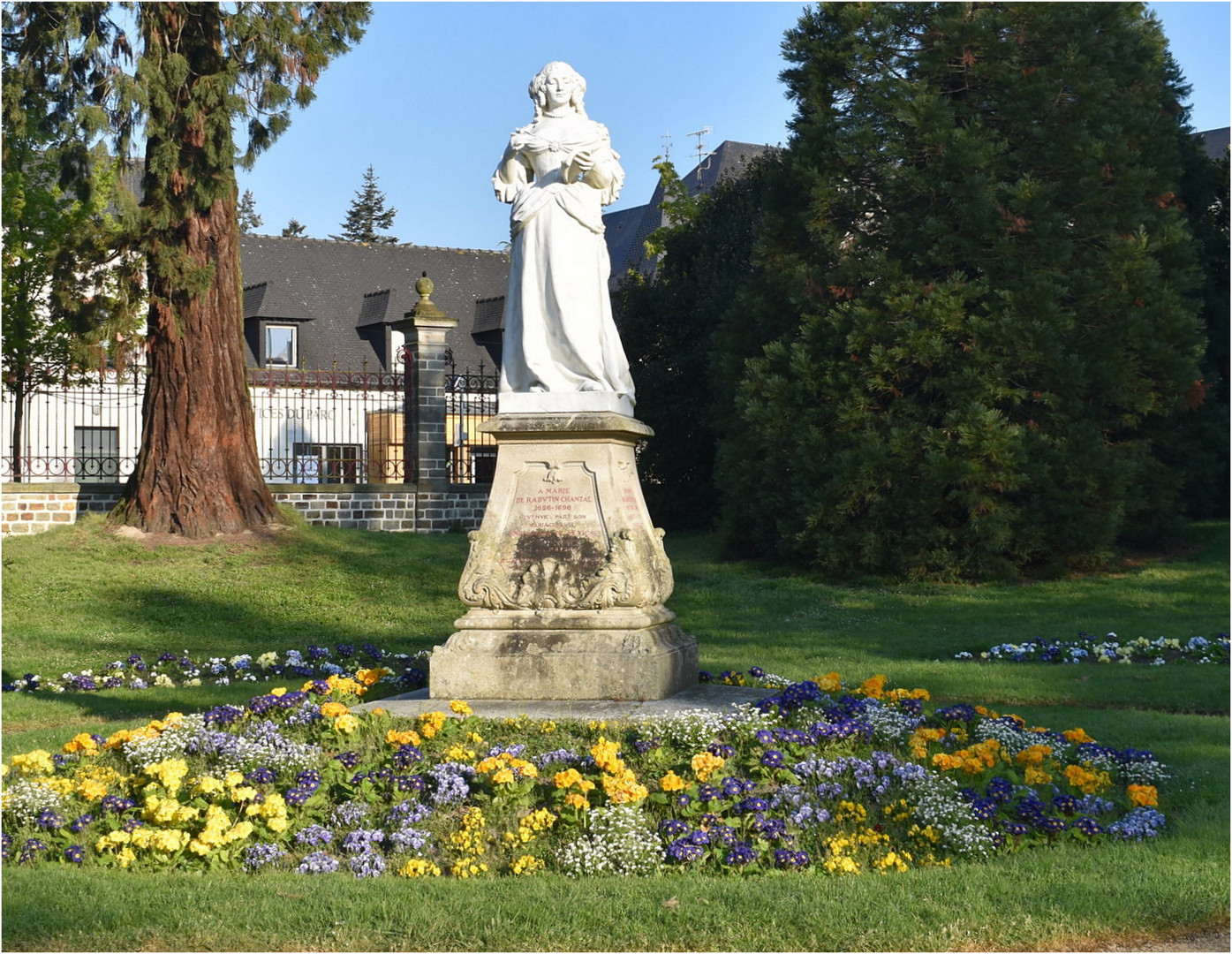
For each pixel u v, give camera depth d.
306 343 39.47
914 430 20.98
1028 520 20.67
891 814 7.15
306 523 23.06
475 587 9.09
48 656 14.62
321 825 7.07
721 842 6.66
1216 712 10.73
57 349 27.80
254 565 20.36
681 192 38.12
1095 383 21.30
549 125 9.55
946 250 21.16
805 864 6.52
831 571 21.53
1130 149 22.36
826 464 21.36
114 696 11.93
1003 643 14.68
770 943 5.51
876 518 21.14
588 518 9.06
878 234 22.34
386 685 10.39
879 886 6.11
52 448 32.91
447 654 8.95
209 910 5.86
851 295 22.03
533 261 9.39
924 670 12.62
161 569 19.73
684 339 30.52
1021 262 21.19
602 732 7.93
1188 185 26.64
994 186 21.22
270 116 20.03
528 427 9.12
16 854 6.70
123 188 19.27
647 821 6.91
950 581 20.67
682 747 7.82
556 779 7.04
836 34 22.86
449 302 42.41
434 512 26.09
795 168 22.61
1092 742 8.41
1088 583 20.19
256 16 19.91
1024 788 7.29
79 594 18.23
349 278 41.66
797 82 23.36
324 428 35.94
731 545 24.20
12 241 27.08
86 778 7.52
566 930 5.61
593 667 8.75
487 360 41.75
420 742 7.85
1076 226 22.00
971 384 20.66
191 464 21.52
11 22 19.42
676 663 9.12
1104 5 22.34
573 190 9.39
